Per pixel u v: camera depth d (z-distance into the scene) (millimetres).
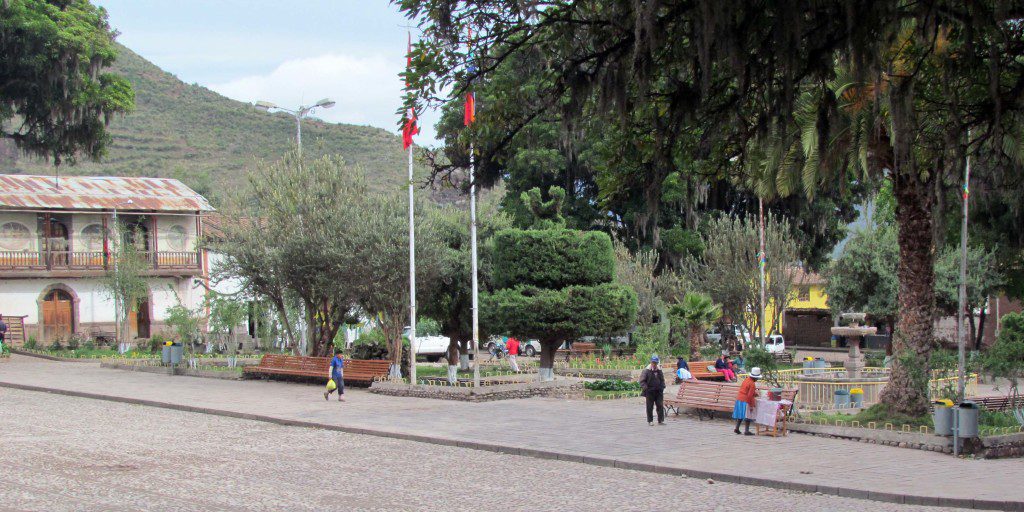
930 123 11492
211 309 40875
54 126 42844
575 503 11086
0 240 44938
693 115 10273
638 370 30875
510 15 10375
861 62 8820
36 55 38844
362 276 26984
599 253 25391
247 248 29781
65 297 46719
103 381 28969
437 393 24047
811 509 10836
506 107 11242
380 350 30609
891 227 44750
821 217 48219
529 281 25359
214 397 24219
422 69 10711
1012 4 9141
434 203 33250
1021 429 16297
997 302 49344
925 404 16719
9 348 40906
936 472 13055
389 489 11953
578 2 10109
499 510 10617
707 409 19688
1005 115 10539
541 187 47781
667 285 42500
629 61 9984
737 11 8938
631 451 15062
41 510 10328
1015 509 10836
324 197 29422
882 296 42719
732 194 47562
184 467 13625
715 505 11031
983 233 31953
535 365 35406
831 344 61812
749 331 41281
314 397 24344
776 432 16828
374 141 135000
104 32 43094
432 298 29828
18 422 19312
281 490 11797
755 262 40344
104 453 14969
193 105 143125
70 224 47000
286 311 35531
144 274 45281
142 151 122000
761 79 9500
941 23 9664
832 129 9656
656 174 11102
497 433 17312
